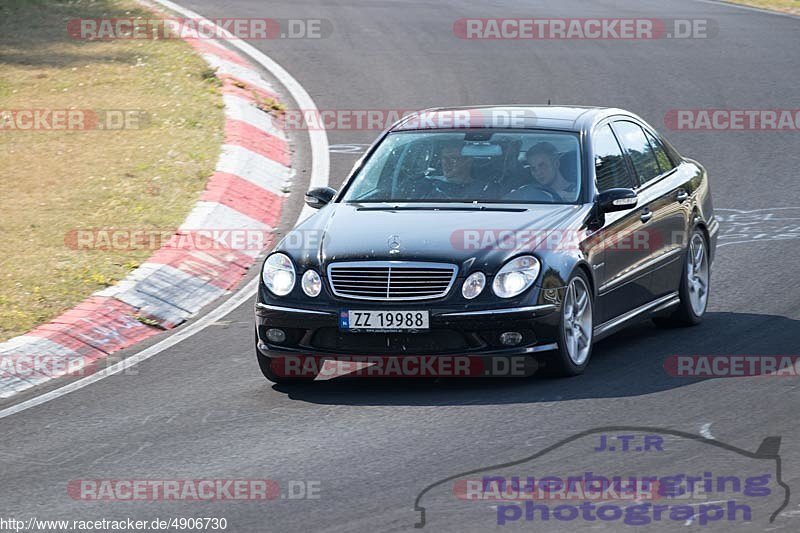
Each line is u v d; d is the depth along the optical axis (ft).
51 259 139.33
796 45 283.59
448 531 66.18
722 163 191.62
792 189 175.22
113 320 120.67
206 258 142.31
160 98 219.41
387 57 271.49
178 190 168.45
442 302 93.61
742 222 158.71
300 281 96.84
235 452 82.84
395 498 71.82
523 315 93.56
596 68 261.65
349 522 68.33
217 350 113.19
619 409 88.53
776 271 135.03
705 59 269.44
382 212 102.17
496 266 94.17
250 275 141.90
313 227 101.55
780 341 108.27
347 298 95.04
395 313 93.91
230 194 167.84
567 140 107.45
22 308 122.72
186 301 130.41
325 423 88.58
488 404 91.25
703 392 92.48
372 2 345.10
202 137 195.21
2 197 166.09
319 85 244.83
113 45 260.01
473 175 105.60
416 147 109.60
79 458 83.87
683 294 116.16
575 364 98.02
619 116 115.75
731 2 355.97
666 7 344.08
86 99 218.59
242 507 71.82
